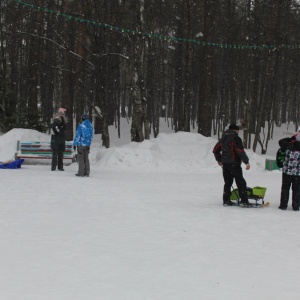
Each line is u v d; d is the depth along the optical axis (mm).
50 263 6770
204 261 7043
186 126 35719
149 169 22391
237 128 12367
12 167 20891
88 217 10250
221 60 45969
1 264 6676
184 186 16297
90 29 28281
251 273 6484
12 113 32062
